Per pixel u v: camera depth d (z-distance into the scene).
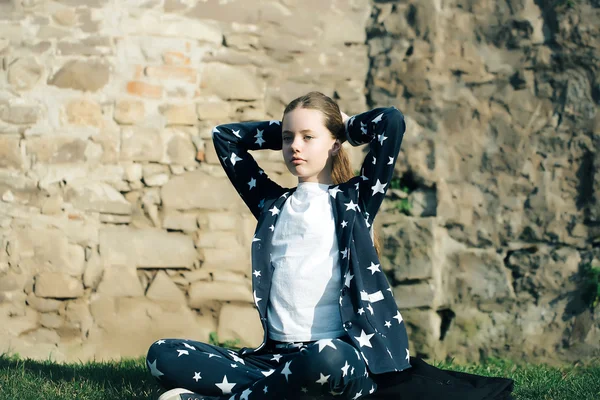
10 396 2.89
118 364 4.09
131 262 5.48
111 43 5.60
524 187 5.73
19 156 5.42
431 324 5.63
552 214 5.66
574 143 5.68
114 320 5.41
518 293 5.65
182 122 5.69
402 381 2.41
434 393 2.36
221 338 5.55
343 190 2.62
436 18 6.00
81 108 5.53
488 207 5.77
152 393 3.06
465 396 2.35
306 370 2.18
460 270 5.73
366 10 6.19
